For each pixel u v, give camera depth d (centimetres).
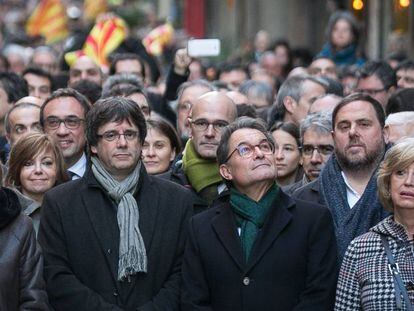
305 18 4775
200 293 1195
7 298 1159
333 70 2267
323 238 1205
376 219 1248
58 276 1214
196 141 1370
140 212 1234
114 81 1859
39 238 1245
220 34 5797
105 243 1219
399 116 1418
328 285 1191
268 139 1213
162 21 4441
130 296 1209
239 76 2488
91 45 2533
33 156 1359
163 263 1226
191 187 1370
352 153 1282
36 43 3738
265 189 1212
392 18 3159
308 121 1477
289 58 2972
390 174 1166
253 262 1182
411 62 2089
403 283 1138
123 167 1232
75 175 1477
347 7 3538
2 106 1822
